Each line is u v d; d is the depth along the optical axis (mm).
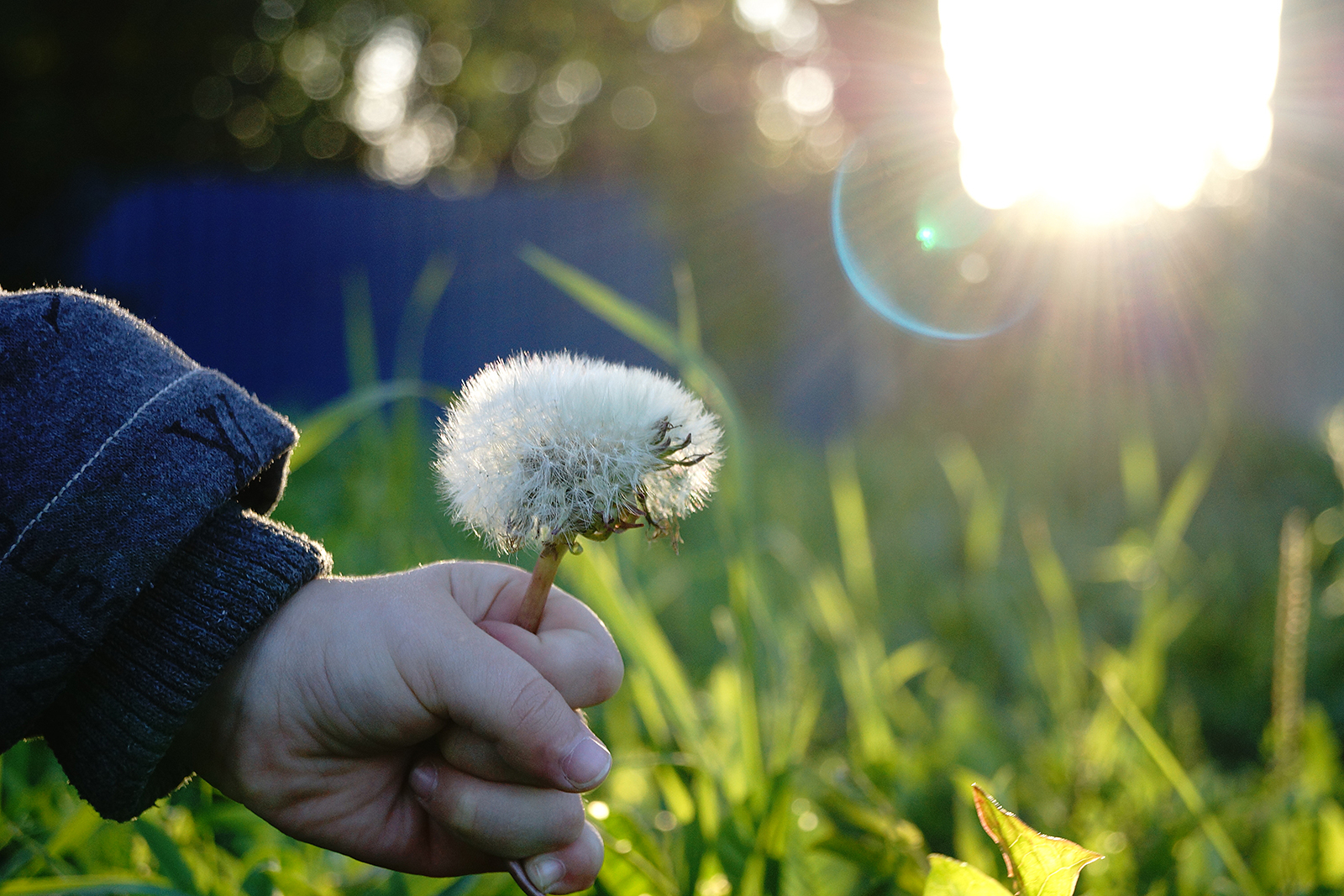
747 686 1362
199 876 1216
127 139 16219
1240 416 6164
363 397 1607
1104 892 1318
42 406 873
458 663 848
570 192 11586
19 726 837
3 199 10914
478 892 1244
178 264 11125
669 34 22578
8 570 824
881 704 2074
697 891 1192
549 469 797
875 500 5895
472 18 21828
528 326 11422
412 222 11438
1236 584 3686
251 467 927
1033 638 2705
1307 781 1546
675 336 1617
